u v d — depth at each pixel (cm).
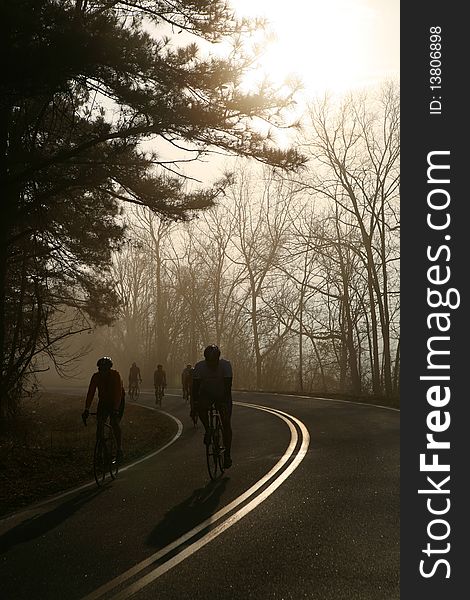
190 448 1634
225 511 864
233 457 1375
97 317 2597
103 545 738
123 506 950
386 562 645
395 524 780
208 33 1551
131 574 627
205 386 1145
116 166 1609
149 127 1502
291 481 1048
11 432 1909
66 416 2800
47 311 2238
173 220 1767
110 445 1219
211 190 1758
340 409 2381
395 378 5716
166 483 1120
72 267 2370
